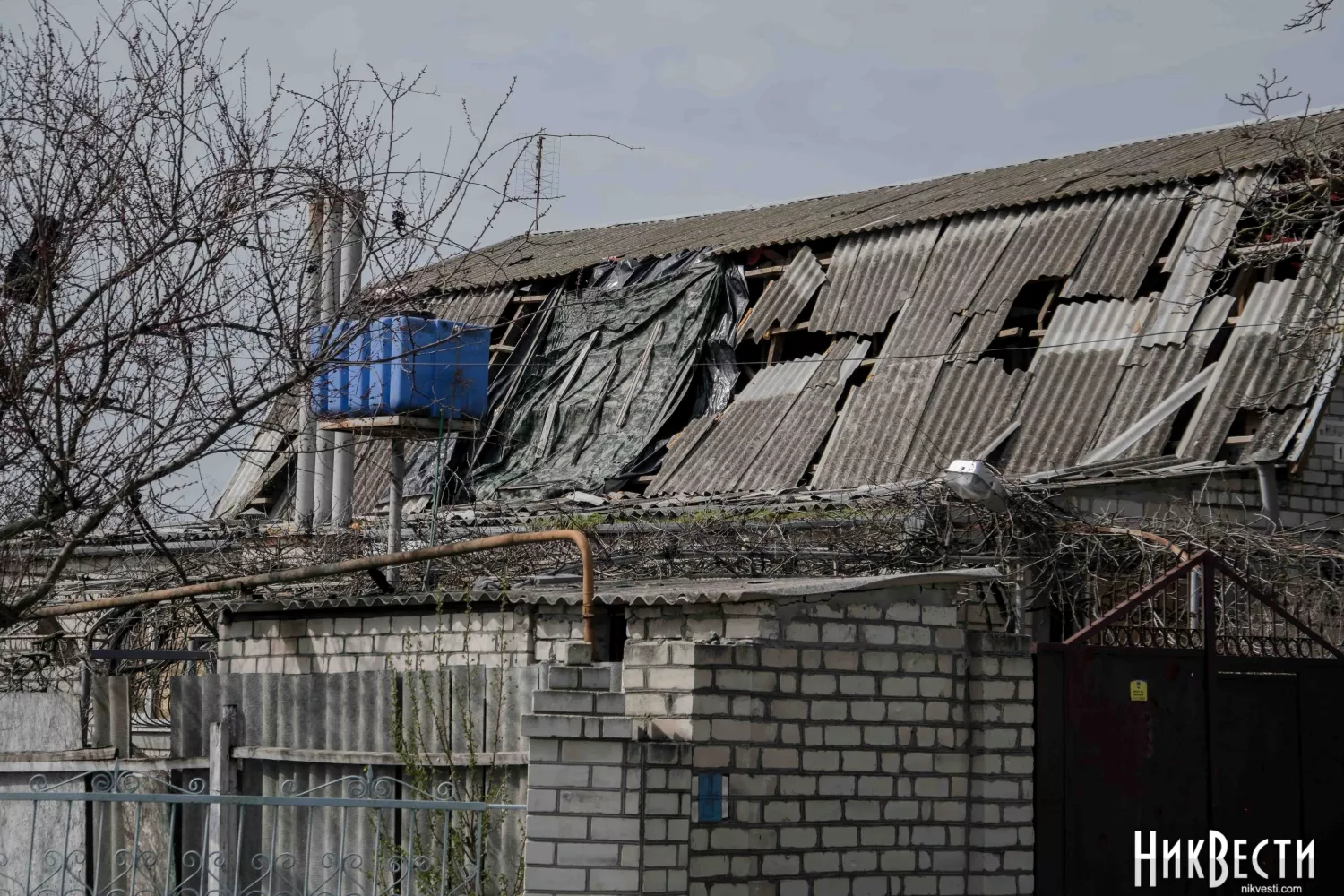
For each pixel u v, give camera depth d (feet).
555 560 118.73
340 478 145.38
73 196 79.25
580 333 196.75
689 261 197.57
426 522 160.76
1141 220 165.58
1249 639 92.07
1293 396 141.79
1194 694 88.74
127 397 77.92
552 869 67.67
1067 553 106.32
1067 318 161.89
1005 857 81.87
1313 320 139.03
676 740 73.51
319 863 81.66
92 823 88.84
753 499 148.66
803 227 199.72
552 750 68.18
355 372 117.70
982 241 176.96
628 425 183.52
